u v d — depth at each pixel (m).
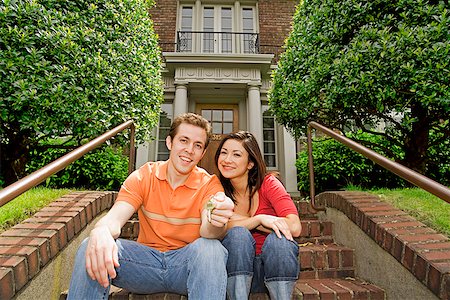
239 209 1.70
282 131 6.38
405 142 3.53
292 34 4.24
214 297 1.15
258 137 6.03
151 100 4.18
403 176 1.32
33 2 2.74
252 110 6.18
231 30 7.35
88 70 2.99
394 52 2.60
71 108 2.84
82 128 2.98
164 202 1.46
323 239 2.30
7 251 1.30
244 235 1.37
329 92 3.16
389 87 2.67
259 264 1.46
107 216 1.32
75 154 1.61
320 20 3.43
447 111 2.67
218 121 6.92
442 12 2.51
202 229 1.32
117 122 3.22
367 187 4.66
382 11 2.95
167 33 7.08
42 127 2.88
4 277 1.13
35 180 1.20
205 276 1.18
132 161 2.78
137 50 3.80
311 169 2.65
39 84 2.67
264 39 7.12
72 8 3.19
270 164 6.55
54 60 2.89
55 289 1.51
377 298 1.61
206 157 6.48
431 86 2.46
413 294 1.41
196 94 6.73
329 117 3.64
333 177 4.85
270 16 7.30
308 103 3.51
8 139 3.39
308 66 3.56
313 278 1.92
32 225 1.57
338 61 3.01
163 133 6.54
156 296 1.48
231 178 1.66
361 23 3.07
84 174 4.38
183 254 1.28
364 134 4.51
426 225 1.71
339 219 2.25
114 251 1.17
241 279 1.30
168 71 6.44
